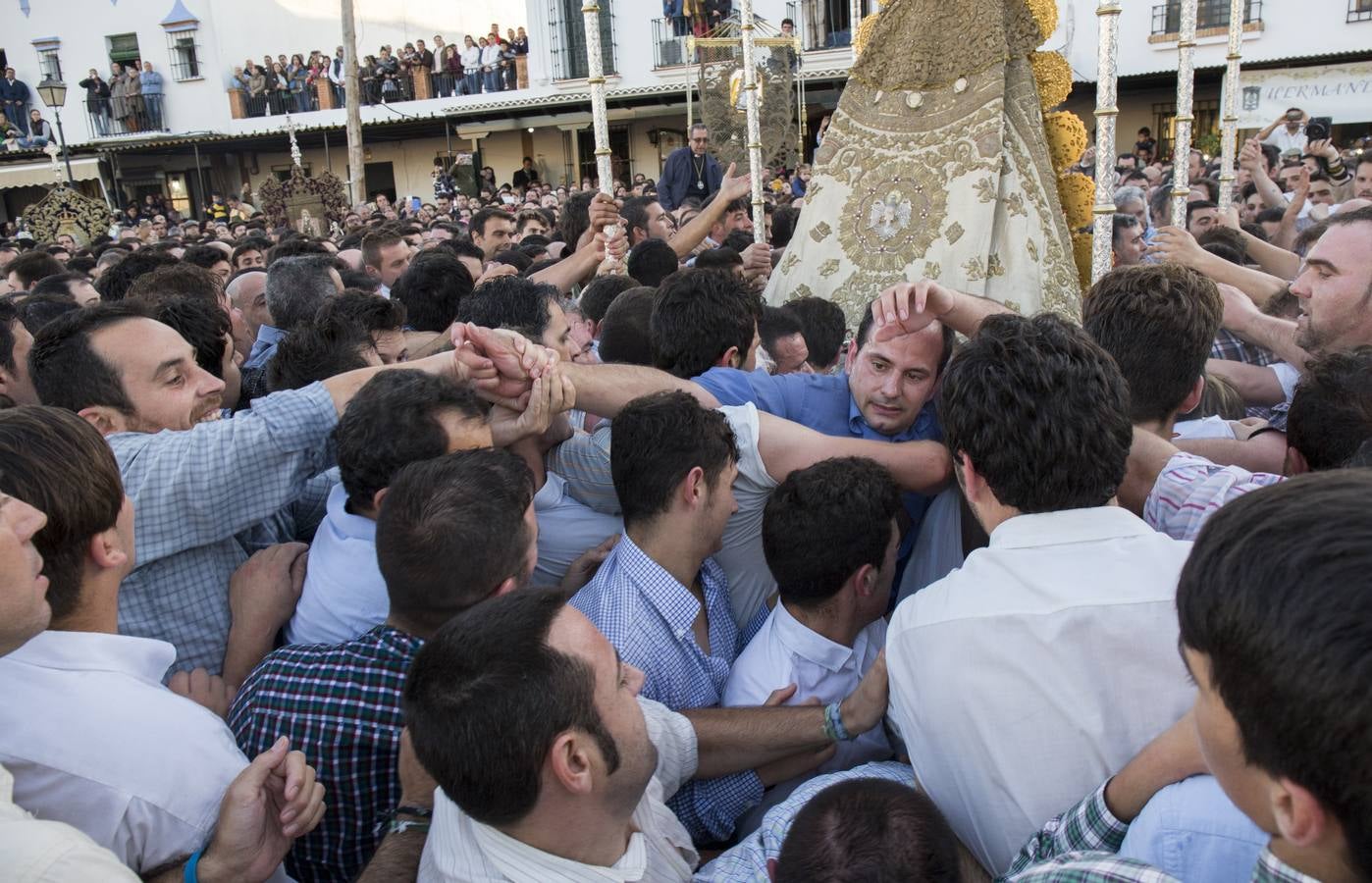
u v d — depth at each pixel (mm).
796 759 1985
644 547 1969
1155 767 1268
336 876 1725
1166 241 3645
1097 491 1523
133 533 1685
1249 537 835
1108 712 1405
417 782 1596
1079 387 1497
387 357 3109
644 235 6270
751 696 2027
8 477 1418
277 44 26391
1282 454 2293
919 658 1515
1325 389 2016
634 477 1923
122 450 1941
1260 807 887
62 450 1474
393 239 6027
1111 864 1126
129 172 26891
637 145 23141
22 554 1227
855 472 1958
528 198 18031
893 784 1351
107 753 1426
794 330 3154
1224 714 881
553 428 2424
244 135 25578
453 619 1368
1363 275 2545
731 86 9383
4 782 1164
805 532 1916
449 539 1663
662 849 1581
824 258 3475
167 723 1498
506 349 2109
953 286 3115
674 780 1791
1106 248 3189
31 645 1452
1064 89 3189
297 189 15008
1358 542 772
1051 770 1416
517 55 22688
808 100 19031
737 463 2090
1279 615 783
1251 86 13656
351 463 1973
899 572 2469
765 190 10391
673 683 1948
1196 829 1194
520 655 1284
